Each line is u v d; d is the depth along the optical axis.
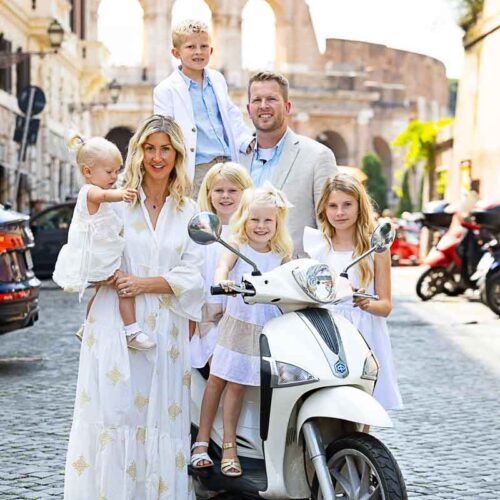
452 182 34.09
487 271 17.38
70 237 5.35
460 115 33.19
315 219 6.46
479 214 20.14
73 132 5.45
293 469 5.15
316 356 4.96
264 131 6.45
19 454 7.33
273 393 5.00
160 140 5.49
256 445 5.47
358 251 5.89
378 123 89.88
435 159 40.25
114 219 5.34
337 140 87.88
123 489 5.31
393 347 13.55
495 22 29.64
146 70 76.56
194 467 5.55
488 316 17.67
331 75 85.88
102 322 5.42
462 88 32.97
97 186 5.35
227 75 77.75
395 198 84.75
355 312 5.88
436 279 20.88
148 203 5.57
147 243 5.48
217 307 5.81
